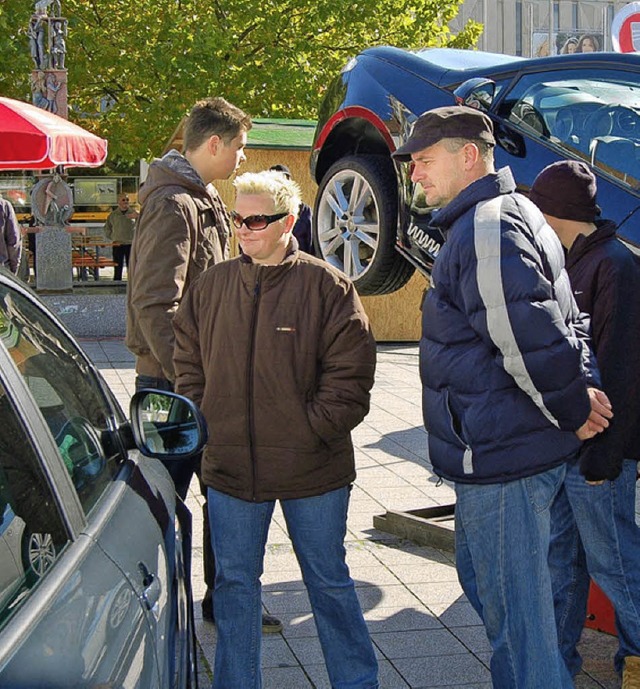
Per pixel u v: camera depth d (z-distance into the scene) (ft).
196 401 12.39
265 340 11.69
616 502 12.56
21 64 64.03
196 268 14.05
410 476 23.32
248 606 12.08
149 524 8.61
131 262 14.11
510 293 10.01
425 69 20.57
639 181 16.71
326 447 11.94
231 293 11.93
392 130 20.58
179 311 12.46
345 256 22.38
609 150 17.20
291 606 16.03
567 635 13.43
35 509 6.56
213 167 14.19
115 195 85.71
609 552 12.62
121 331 47.37
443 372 10.64
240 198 11.66
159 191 13.84
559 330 10.09
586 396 10.36
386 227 21.08
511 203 10.43
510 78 19.12
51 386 8.29
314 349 11.73
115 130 71.05
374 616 15.71
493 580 10.86
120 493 8.54
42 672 5.26
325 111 23.02
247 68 67.92
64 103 51.60
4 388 6.90
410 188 20.27
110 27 68.33
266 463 11.79
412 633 15.16
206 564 15.06
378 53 21.88
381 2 70.54
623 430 11.78
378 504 21.21
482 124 11.00
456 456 10.67
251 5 67.36
